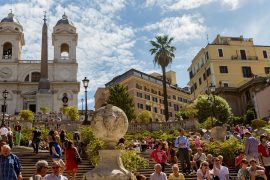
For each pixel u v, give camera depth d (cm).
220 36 6631
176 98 9125
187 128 3500
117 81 8212
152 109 8100
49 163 1500
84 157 1828
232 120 4669
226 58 6084
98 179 618
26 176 1361
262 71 6122
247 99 5331
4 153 748
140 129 3606
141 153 1888
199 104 4481
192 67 7056
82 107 6262
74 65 7425
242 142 1945
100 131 668
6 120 3322
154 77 8500
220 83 5888
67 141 1206
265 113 4600
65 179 761
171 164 1551
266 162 1323
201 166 1120
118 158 662
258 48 6275
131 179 636
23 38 7744
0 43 7362
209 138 2361
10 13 7712
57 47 7519
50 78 7288
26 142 2655
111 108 682
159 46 5041
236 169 1603
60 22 7738
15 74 7212
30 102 6994
